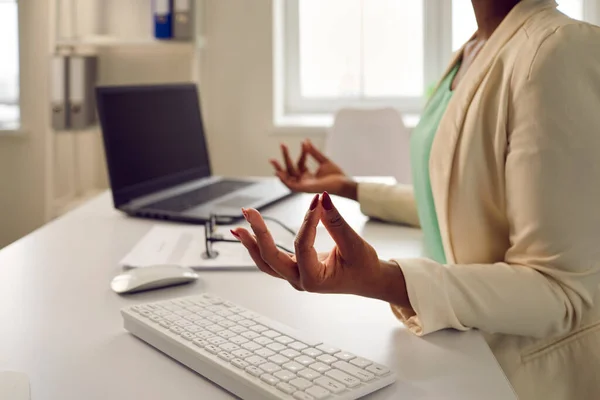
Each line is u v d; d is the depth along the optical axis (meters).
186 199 1.67
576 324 0.85
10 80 3.33
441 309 0.80
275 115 3.21
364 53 3.38
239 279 1.08
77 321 0.89
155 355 0.78
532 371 0.90
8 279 1.08
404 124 2.84
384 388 0.68
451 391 0.67
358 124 2.85
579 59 0.82
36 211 3.25
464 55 1.17
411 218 1.42
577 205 0.80
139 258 1.16
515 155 0.83
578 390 0.91
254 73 3.14
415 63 3.36
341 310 0.93
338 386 0.64
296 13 3.38
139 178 1.64
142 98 1.70
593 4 3.15
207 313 0.83
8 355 0.78
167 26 2.82
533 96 0.82
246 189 1.82
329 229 0.72
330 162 1.53
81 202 3.04
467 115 0.93
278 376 0.65
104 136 1.53
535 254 0.83
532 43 0.84
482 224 0.93
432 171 0.97
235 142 3.20
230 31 3.13
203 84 3.16
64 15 3.16
